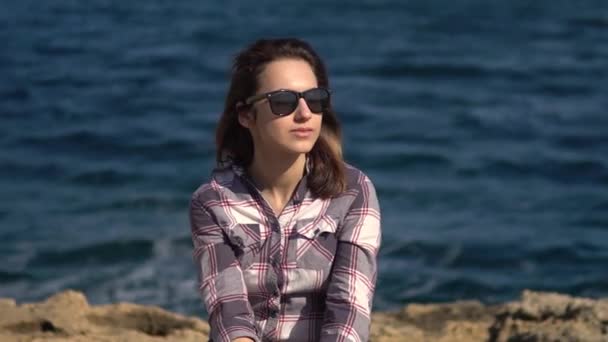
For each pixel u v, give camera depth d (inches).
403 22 2460.6
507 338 373.1
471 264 935.7
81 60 1984.5
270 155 225.0
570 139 1465.3
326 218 225.6
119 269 872.3
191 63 1984.5
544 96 1758.1
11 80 1798.7
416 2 2687.0
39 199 1119.0
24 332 369.1
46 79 1809.8
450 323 418.9
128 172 1245.7
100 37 2220.7
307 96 220.4
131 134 1444.4
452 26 2412.6
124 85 1779.0
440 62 2004.2
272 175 226.8
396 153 1396.4
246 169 230.4
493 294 876.6
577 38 2303.2
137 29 2319.1
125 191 1157.7
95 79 1822.1
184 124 1520.7
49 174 1230.9
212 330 222.8
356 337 219.1
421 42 2230.6
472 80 1883.6
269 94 220.2
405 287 869.8
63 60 1978.3
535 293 394.3
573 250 989.2
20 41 2161.7
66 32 2267.5
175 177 1232.8
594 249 995.9
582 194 1205.1
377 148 1423.5
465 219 1086.4
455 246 975.6
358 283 223.3
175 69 1929.1
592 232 1054.4
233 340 216.7
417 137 1485.0
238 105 227.1
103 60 1989.4
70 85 1770.4
